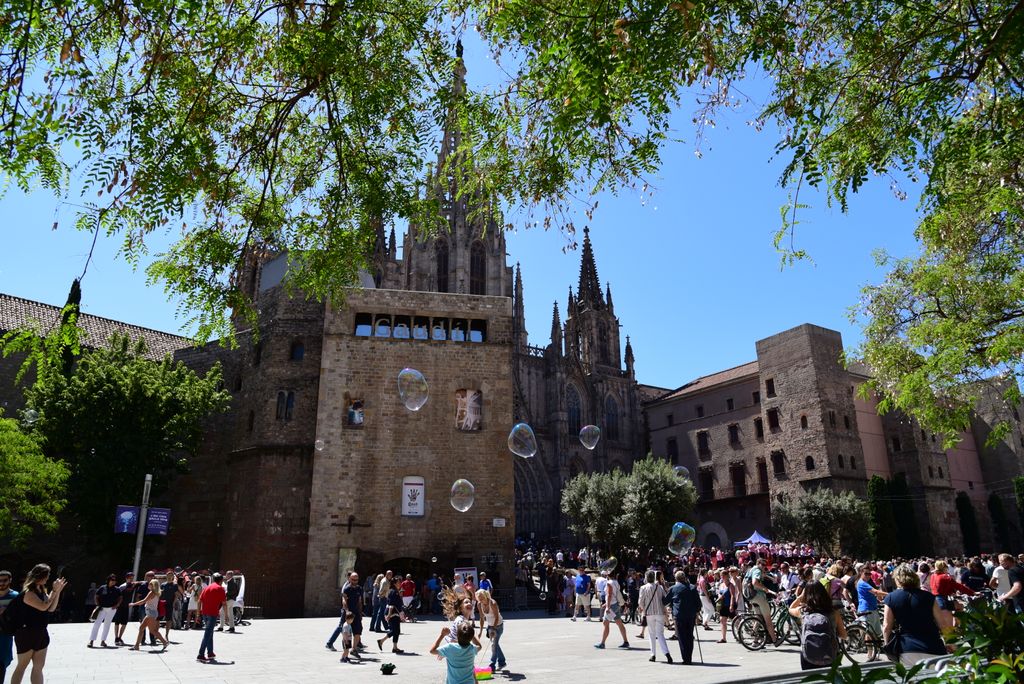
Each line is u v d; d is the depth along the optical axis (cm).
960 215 1627
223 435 4122
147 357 4834
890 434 6731
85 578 3841
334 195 1071
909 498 6016
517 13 802
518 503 7862
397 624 1911
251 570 3481
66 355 4300
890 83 952
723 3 781
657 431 8581
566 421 8306
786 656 1661
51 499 3331
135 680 1353
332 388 3588
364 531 3406
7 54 705
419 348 3731
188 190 863
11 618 1043
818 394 6444
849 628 1614
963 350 1830
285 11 895
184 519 4034
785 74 910
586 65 726
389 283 8344
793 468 6562
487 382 3744
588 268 9806
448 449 3600
